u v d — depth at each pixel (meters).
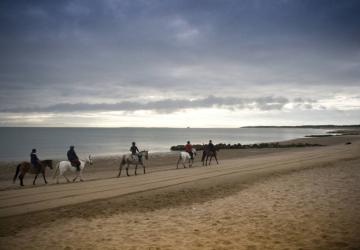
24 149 59.44
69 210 12.23
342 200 12.66
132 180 19.39
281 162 27.64
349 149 41.16
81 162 20.17
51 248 8.24
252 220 10.41
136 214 11.64
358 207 11.55
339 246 7.89
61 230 9.77
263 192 14.88
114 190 16.08
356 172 20.02
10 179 22.03
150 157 37.31
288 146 56.16
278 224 9.88
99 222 10.62
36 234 9.41
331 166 23.20
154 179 19.64
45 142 85.00
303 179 18.02
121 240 8.77
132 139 107.19
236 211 11.65
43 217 11.28
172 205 12.95
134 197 14.43
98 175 22.88
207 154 28.59
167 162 31.94
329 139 84.94
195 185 17.20
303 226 9.56
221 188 16.23
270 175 19.95
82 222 10.65
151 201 13.67
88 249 8.13
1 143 78.88
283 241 8.38
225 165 27.16
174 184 17.62
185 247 8.13
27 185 18.86
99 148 62.34
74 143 80.38
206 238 8.79
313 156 32.47
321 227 9.40
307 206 11.91
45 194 15.18
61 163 19.39
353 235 8.65
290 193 14.36
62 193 15.39
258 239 8.60
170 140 99.88
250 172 21.61
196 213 11.60
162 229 9.73
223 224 10.09
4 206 12.80
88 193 15.38
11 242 8.72
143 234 9.27
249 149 51.69
